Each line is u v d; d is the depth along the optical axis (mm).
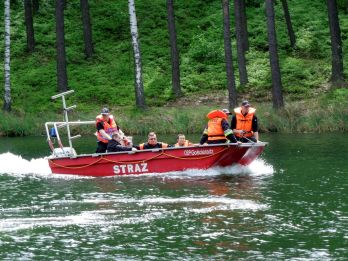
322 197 23891
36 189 27172
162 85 64812
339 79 58781
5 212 22312
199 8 80625
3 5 81938
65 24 78438
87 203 23719
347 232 18844
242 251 17188
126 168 31062
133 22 57312
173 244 17938
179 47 72438
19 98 62750
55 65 70000
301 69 64562
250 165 31641
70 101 61938
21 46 73750
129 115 56312
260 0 78250
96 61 70688
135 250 17438
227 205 22781
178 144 32281
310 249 17266
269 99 59438
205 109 56344
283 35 71938
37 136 52688
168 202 23562
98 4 82562
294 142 42625
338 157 34656
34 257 16953
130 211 22156
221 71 67312
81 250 17531
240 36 62344
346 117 50406
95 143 45625
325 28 72625
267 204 22812
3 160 36562
